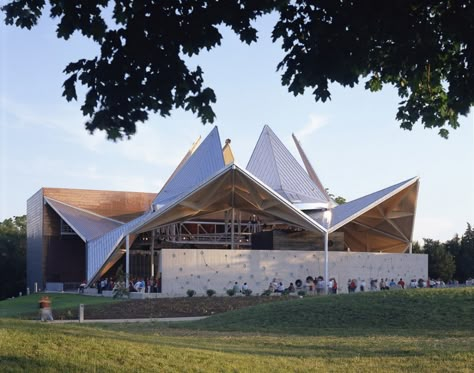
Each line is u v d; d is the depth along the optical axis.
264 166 66.19
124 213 77.44
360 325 23.64
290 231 57.22
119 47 8.86
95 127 9.08
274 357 15.23
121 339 14.55
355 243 69.44
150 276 57.59
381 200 57.84
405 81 10.57
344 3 8.87
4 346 11.91
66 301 44.44
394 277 56.12
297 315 25.53
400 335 21.38
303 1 9.10
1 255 95.12
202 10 8.78
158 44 8.87
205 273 48.19
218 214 63.69
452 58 9.67
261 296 41.00
